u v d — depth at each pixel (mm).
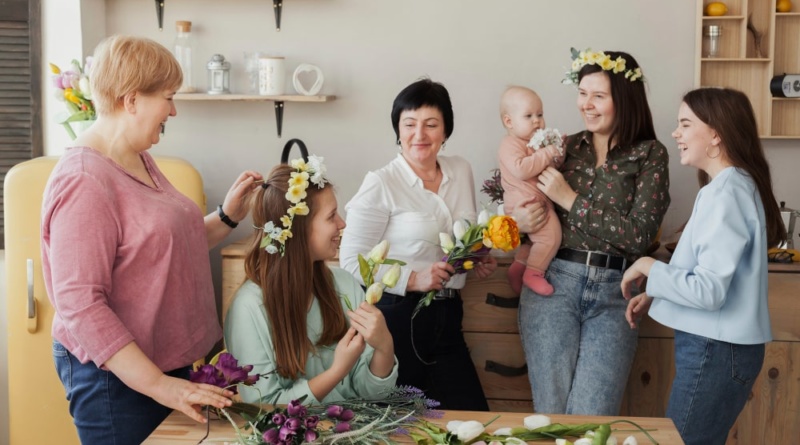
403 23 3584
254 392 1979
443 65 3592
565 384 2814
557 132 2816
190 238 2096
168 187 2172
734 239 2303
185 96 3434
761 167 2430
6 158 3461
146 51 1993
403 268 2697
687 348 2441
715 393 2408
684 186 3568
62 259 1872
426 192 2764
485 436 1671
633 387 3104
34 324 3016
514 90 2949
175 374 2102
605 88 2746
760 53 3500
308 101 3568
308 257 2041
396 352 2719
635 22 3531
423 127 2719
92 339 1848
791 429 3051
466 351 2879
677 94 3553
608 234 2729
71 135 3189
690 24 3521
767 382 3041
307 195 2033
